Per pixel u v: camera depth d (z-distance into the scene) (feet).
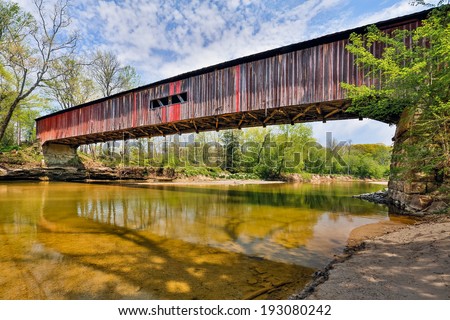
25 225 20.02
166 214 26.04
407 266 10.05
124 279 10.52
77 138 58.75
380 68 21.66
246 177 106.42
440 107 16.97
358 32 26.05
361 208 30.68
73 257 13.12
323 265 12.42
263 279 10.68
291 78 29.35
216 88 34.76
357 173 144.25
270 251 14.58
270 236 17.92
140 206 30.83
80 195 39.73
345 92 26.18
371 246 14.24
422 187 23.89
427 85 17.56
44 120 65.10
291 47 29.17
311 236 17.93
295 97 28.94
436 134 19.86
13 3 55.57
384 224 21.06
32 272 11.14
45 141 64.39
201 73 36.27
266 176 112.37
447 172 21.97
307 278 10.80
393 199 30.68
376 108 24.71
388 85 21.21
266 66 31.07
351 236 17.84
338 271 10.37
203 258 13.28
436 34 16.75
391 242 14.47
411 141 21.83
